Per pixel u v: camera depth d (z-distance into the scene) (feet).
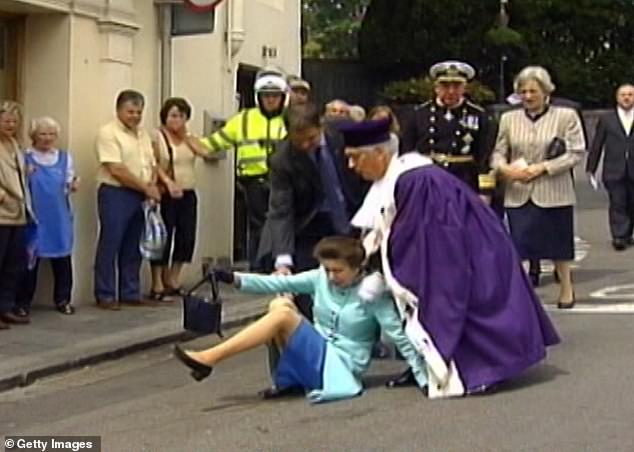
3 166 42.45
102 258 47.14
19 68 47.83
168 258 49.44
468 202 32.32
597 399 30.83
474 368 31.63
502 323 31.76
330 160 34.55
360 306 31.91
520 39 149.38
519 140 44.65
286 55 65.10
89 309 47.14
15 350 39.55
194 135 53.16
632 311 44.27
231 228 57.26
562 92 161.58
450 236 31.60
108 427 30.42
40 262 47.37
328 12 234.38
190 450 27.66
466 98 43.39
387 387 32.81
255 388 34.04
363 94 144.36
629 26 166.71
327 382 31.60
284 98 45.75
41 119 44.96
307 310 34.88
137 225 47.50
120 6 49.19
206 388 34.40
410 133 42.16
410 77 147.33
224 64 56.90
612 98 164.76
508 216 44.91
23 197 43.11
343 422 29.50
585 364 34.88
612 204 65.05
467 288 31.60
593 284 52.13
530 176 44.14
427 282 31.53
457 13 146.41
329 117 40.14
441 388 31.45
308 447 27.43
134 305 48.06
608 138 64.85
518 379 33.17
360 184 34.96
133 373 37.81
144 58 51.29
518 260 32.96
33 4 45.47
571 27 163.73
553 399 30.94
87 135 48.21
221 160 56.03
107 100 48.85
